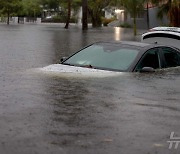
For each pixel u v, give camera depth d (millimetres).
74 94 6949
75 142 4523
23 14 77875
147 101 6688
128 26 57188
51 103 6277
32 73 8852
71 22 73688
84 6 45406
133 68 8945
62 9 75938
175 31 13383
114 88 7547
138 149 4398
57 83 7785
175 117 5750
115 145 4488
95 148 4363
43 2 79062
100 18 64500
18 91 7074
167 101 6758
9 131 4812
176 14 34719
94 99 6652
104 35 34250
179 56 10234
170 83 8281
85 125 5188
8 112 5660
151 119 5605
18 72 9133
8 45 20781
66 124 5199
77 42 24438
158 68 9578
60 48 19859
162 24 42094
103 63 9141
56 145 4402
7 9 62188
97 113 5797
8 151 4180
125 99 6754
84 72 8703
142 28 54000
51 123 5207
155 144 4578
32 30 39688
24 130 4871
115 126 5203
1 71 9938
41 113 5668
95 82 7957
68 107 6074
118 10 62812
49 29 44031
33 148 4285
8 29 40219
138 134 4910
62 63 9516
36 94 6863
